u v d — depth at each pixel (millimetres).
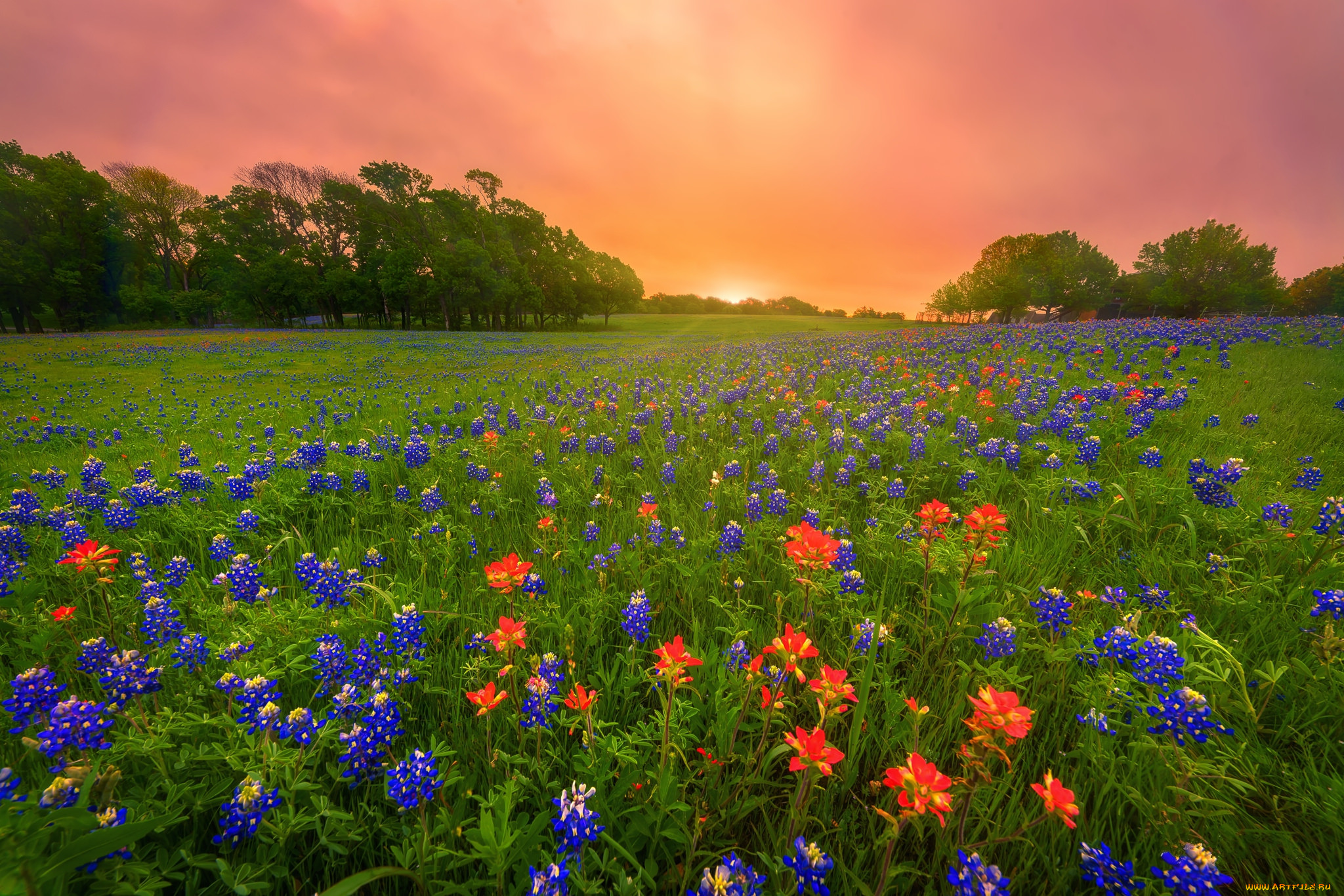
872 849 2100
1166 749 2246
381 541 4988
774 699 2236
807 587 3152
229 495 5879
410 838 1924
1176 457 6141
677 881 1975
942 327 39500
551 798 2193
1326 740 2422
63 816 1612
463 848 2035
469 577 4109
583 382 17078
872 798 2354
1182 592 3598
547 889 1683
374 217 76312
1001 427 8375
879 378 13891
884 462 7074
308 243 75438
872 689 2801
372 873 1586
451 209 74625
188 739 2498
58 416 13219
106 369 24156
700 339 46812
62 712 1897
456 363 26219
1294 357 12172
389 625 3326
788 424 8469
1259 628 3111
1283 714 2617
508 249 72750
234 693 2404
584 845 1986
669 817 2062
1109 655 2615
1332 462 5801
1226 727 2244
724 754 2330
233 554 4148
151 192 66938
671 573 4203
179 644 2768
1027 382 10906
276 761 2061
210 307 69875
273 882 1950
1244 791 2191
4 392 17453
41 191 56062
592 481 6438
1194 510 4469
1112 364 13516
